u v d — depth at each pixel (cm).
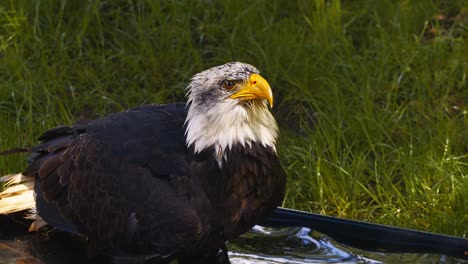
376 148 1255
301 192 1191
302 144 1264
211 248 975
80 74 1391
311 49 1423
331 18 1454
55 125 1262
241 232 983
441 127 1261
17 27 1434
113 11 1497
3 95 1322
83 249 999
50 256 983
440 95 1363
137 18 1502
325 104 1342
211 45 1468
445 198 1139
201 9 1514
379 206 1145
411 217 1125
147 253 966
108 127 988
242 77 941
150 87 1387
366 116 1277
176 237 946
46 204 991
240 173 952
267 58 1409
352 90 1340
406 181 1161
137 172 956
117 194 957
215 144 949
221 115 946
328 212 1155
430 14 1502
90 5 1481
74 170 975
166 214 943
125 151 962
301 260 985
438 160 1194
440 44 1423
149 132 972
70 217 978
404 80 1377
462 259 985
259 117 958
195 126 952
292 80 1384
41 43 1421
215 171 948
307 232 1041
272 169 970
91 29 1472
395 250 1007
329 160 1220
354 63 1389
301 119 1317
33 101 1310
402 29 1473
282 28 1459
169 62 1426
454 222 1098
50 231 1023
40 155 1019
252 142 956
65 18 1487
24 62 1366
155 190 949
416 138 1248
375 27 1476
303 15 1470
